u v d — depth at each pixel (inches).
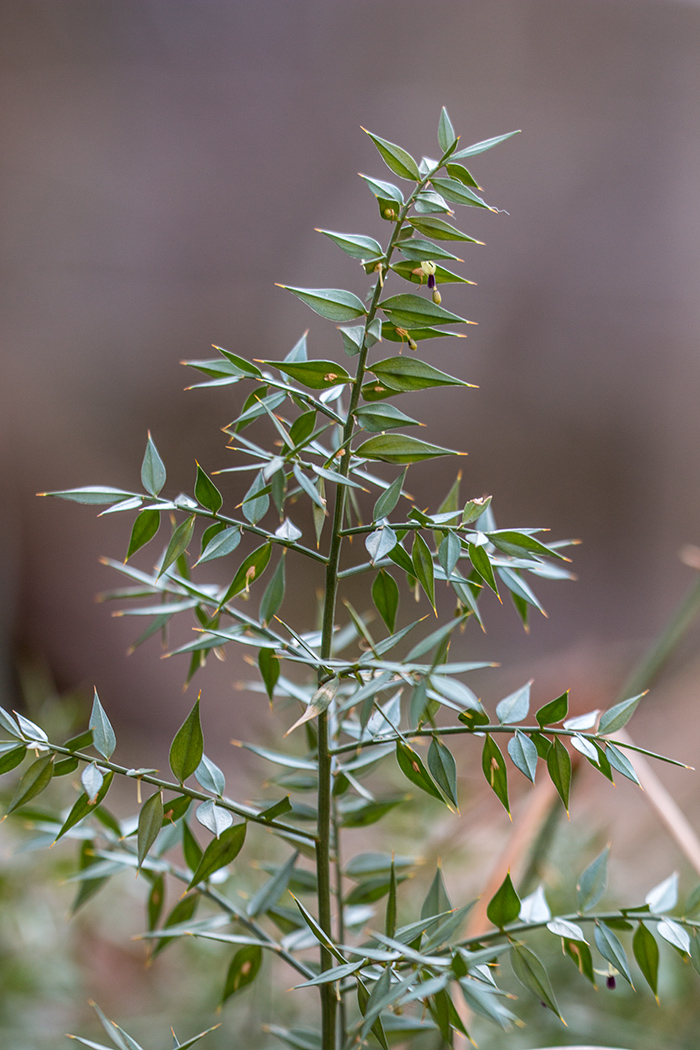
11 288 180.4
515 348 192.1
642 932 36.6
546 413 193.9
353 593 174.2
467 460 193.3
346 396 41.3
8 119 177.9
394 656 171.6
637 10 183.6
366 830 65.1
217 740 169.6
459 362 190.7
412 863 38.6
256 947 37.7
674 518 195.5
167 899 60.6
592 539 196.9
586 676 66.5
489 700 84.9
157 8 180.1
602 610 194.9
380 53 186.1
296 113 187.0
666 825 40.9
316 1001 53.2
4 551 175.6
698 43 185.3
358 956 36.4
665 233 190.4
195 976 57.1
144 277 186.2
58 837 35.4
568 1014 45.0
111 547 181.8
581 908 37.0
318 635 37.9
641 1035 44.7
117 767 35.7
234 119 185.8
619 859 61.9
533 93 187.6
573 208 189.9
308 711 35.3
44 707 56.4
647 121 188.2
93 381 184.2
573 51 185.6
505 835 57.0
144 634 38.3
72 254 183.5
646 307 192.1
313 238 189.9
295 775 39.2
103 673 179.9
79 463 183.5
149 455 36.3
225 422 184.9
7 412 179.2
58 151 181.3
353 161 188.9
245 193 187.6
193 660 38.3
